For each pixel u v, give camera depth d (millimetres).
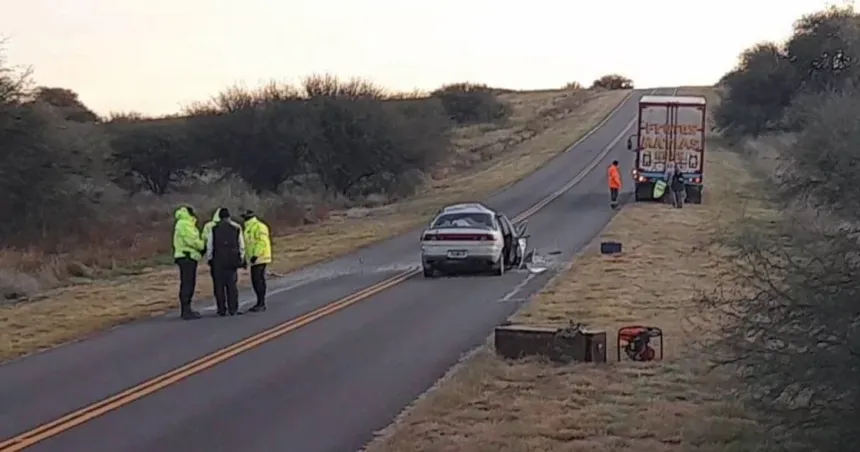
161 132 68938
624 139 96750
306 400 13609
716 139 94500
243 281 29016
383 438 11461
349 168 66312
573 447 10859
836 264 8930
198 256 22219
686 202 49281
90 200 46438
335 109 66312
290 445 11359
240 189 62719
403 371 15359
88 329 20969
